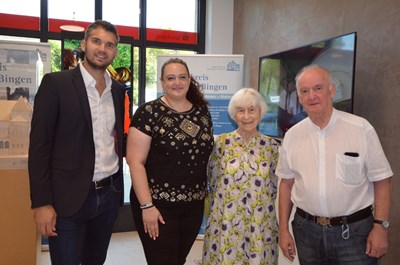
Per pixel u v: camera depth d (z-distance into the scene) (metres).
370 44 2.67
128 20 4.54
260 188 1.94
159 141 1.80
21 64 3.34
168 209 1.84
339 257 1.69
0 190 1.90
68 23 4.28
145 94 4.67
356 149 1.63
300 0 3.51
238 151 1.97
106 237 2.03
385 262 2.61
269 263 1.95
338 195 1.65
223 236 1.91
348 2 2.89
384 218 1.63
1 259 1.92
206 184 2.03
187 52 4.87
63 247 1.77
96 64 1.76
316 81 1.65
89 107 1.74
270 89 3.58
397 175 2.48
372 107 2.65
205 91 3.97
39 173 1.62
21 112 2.02
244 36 4.57
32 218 1.96
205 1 4.87
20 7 4.12
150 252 1.86
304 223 1.77
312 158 1.73
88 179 1.74
